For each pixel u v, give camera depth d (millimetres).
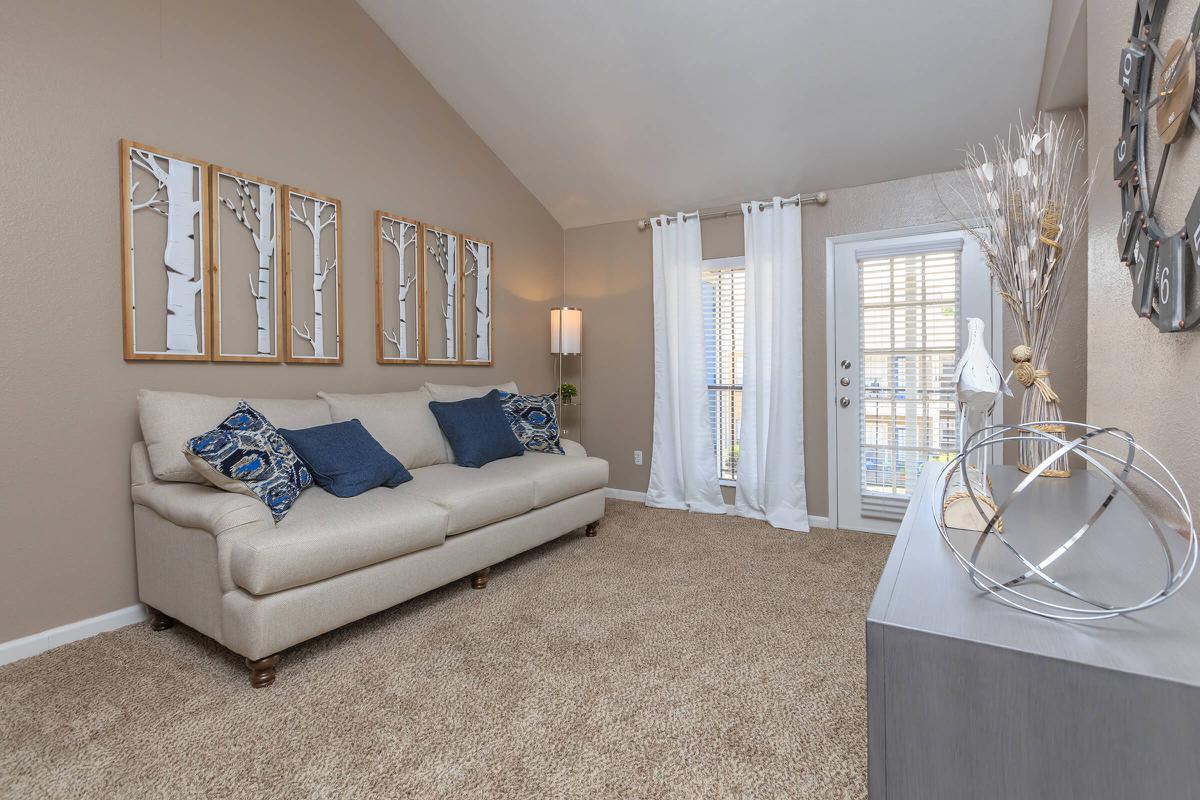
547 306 4750
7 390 2020
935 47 2771
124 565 2312
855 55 2910
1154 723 546
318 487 2475
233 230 2666
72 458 2174
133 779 1407
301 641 1915
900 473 3629
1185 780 537
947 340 3463
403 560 2273
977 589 753
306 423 2670
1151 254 1079
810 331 3852
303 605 1912
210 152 2594
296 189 2904
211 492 2068
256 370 2770
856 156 3475
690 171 3949
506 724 1629
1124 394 1359
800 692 1790
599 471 3498
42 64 2094
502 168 4309
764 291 3961
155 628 2252
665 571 2934
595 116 3719
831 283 3791
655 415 4410
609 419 4727
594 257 4773
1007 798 610
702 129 3596
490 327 4141
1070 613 667
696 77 3260
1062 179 2828
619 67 3322
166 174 2428
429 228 3670
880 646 661
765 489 3953
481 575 2699
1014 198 1679
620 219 4633
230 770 1439
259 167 2783
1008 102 2924
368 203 3314
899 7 2650
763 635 2189
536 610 2438
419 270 3605
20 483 2049
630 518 4047
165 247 2428
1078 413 2955
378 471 2576
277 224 2842
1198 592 719
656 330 4398
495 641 2146
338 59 3166
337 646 2109
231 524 1877
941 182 3445
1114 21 1425
